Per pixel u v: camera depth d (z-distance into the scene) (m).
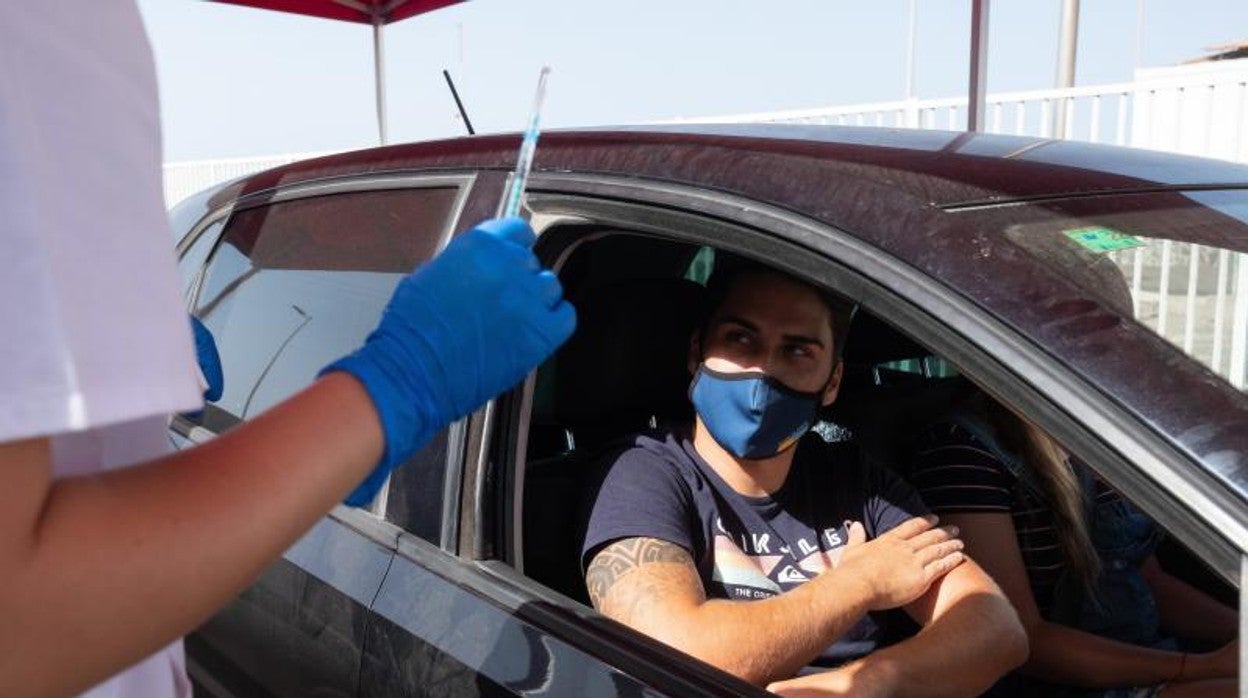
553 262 1.58
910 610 1.76
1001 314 1.13
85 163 0.67
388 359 0.78
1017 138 1.63
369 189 1.96
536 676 1.32
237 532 0.67
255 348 2.09
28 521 0.61
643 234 1.47
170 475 0.68
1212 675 1.80
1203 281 1.23
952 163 1.41
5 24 0.64
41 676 0.62
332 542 1.70
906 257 1.21
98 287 0.65
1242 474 0.96
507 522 1.55
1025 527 1.98
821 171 1.36
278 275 2.12
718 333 1.72
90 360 0.63
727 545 1.78
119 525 0.64
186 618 0.66
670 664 1.28
